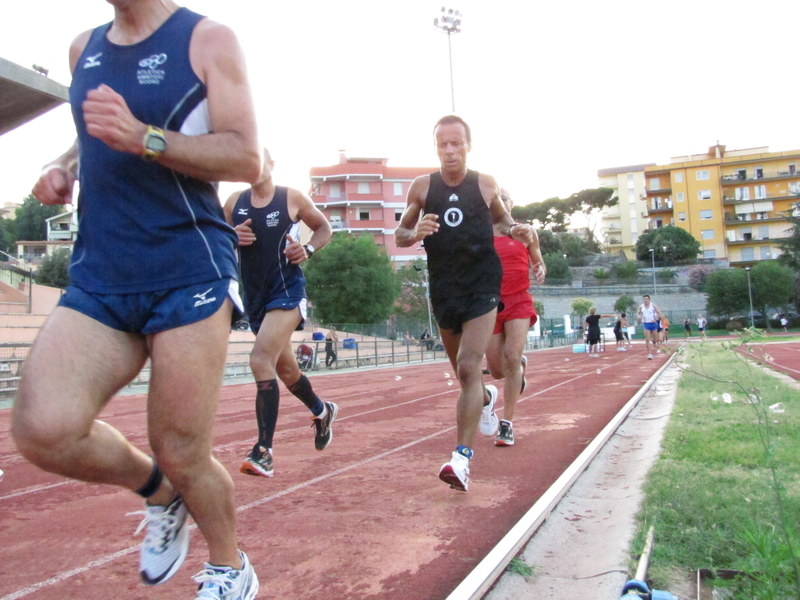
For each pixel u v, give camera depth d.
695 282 70.31
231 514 1.90
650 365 16.28
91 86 1.85
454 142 3.75
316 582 2.50
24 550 2.97
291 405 9.58
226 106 1.79
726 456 4.10
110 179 1.79
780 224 83.12
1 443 6.56
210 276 1.78
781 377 9.70
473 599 2.18
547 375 14.20
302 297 4.09
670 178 87.19
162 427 1.73
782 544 2.33
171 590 2.46
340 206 64.19
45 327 1.71
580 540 2.90
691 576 2.43
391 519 3.30
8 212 81.06
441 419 7.37
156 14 1.89
